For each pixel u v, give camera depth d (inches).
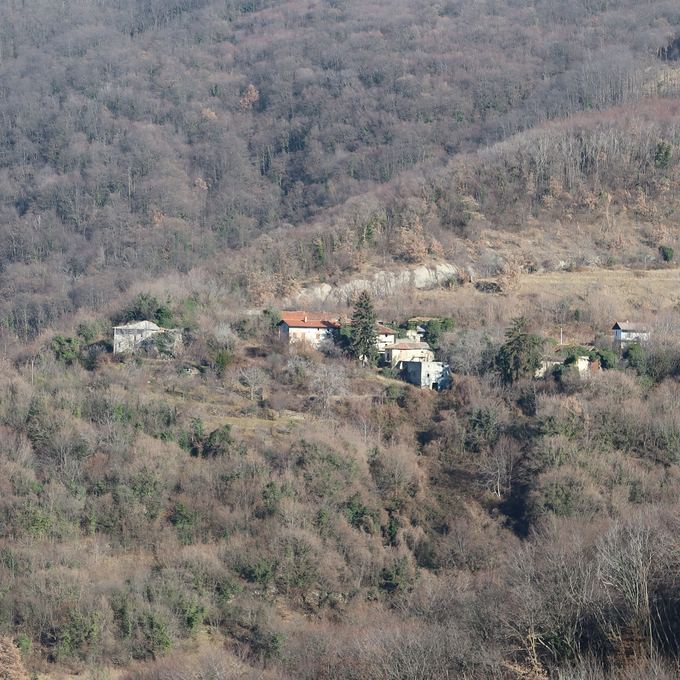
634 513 5059.1
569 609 3878.0
